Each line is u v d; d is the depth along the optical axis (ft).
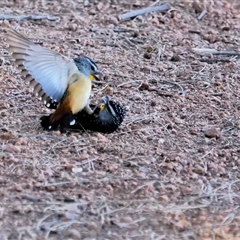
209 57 49.29
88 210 30.55
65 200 31.12
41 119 37.06
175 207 31.32
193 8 57.06
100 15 54.85
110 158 34.91
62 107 35.76
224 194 32.81
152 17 55.16
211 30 54.34
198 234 29.60
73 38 50.62
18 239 28.43
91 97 41.93
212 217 30.94
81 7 55.98
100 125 36.88
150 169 34.24
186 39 52.16
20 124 37.58
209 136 38.06
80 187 32.30
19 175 32.78
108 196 31.76
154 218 30.37
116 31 52.39
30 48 34.73
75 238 28.68
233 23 55.77
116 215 30.42
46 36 50.57
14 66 44.80
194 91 43.86
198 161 35.47
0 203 30.55
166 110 40.91
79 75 35.55
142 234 29.27
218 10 57.06
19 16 53.06
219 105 42.19
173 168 34.42
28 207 30.30
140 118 39.40
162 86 44.32
